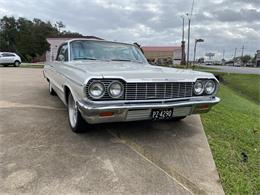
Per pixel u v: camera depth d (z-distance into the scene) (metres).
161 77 3.46
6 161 3.08
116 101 3.23
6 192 2.49
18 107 5.76
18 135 3.95
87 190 2.57
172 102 3.54
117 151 3.48
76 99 3.50
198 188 2.71
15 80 11.41
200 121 5.20
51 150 3.43
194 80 3.71
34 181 2.69
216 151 3.69
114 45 5.21
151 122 4.82
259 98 13.23
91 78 3.07
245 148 3.98
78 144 3.67
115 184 2.69
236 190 2.71
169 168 3.09
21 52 62.31
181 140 4.02
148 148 3.63
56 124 4.54
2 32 69.19
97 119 3.23
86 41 5.02
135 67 4.00
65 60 4.95
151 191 2.60
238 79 21.48
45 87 9.14
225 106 7.68
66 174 2.84
